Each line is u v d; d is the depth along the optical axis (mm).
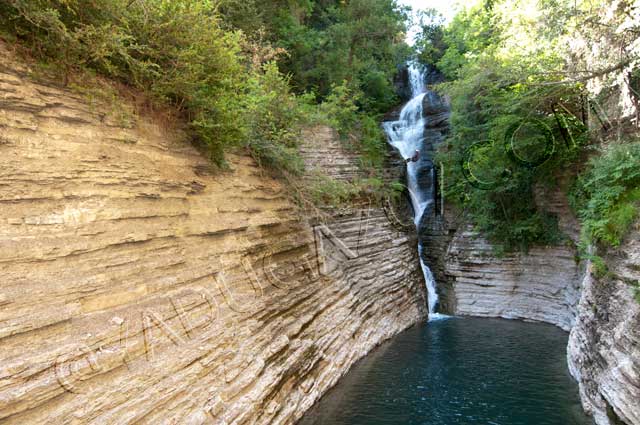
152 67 6520
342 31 17125
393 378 10023
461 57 19469
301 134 13102
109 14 5648
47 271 4309
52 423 3744
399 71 25125
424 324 14844
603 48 9133
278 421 6832
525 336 13125
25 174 4434
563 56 10898
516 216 15586
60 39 5090
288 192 10695
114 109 5785
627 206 8422
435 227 18297
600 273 8914
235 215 7887
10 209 4238
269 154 10133
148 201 5875
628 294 7410
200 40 6645
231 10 12414
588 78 9484
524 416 8234
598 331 8227
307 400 8133
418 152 19391
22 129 4578
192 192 6945
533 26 11211
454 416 8258
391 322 13414
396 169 18141
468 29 18266
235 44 7629
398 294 14445
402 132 20844
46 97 4938
